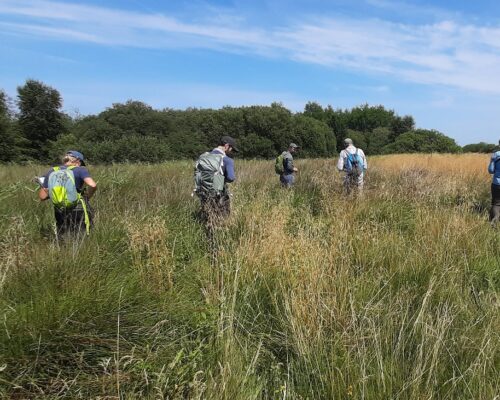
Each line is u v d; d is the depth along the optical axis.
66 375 2.63
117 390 2.46
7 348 2.61
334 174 10.26
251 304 3.75
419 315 3.02
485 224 6.04
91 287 3.25
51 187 4.80
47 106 58.44
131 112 67.19
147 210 6.34
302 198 8.45
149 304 3.35
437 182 9.05
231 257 4.35
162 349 2.91
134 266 4.04
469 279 4.19
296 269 3.90
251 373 2.73
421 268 4.31
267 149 67.06
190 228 5.90
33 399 2.44
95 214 5.89
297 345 3.00
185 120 71.94
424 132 61.41
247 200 7.14
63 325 2.81
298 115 74.94
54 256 3.75
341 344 2.96
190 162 17.11
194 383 2.39
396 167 15.82
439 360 2.71
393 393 2.53
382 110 107.31
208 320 3.21
